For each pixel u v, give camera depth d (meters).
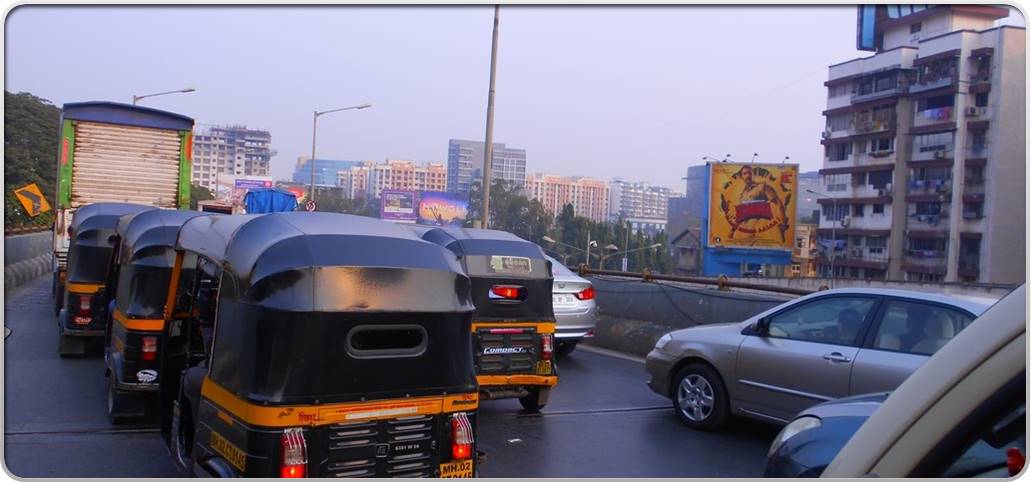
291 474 3.92
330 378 4.06
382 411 4.21
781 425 6.97
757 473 6.36
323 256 4.18
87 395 7.94
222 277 4.50
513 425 7.77
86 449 6.22
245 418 3.98
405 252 4.50
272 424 3.93
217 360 4.38
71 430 6.71
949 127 55.25
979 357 1.55
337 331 4.07
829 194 65.31
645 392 9.52
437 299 4.42
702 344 7.69
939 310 6.21
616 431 7.60
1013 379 1.50
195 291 6.10
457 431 4.45
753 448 7.08
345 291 4.11
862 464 1.68
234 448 4.07
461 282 4.60
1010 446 1.55
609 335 12.90
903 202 58.69
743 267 49.16
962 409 1.55
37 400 7.66
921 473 1.59
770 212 48.75
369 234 4.53
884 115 59.44
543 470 6.32
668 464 6.54
